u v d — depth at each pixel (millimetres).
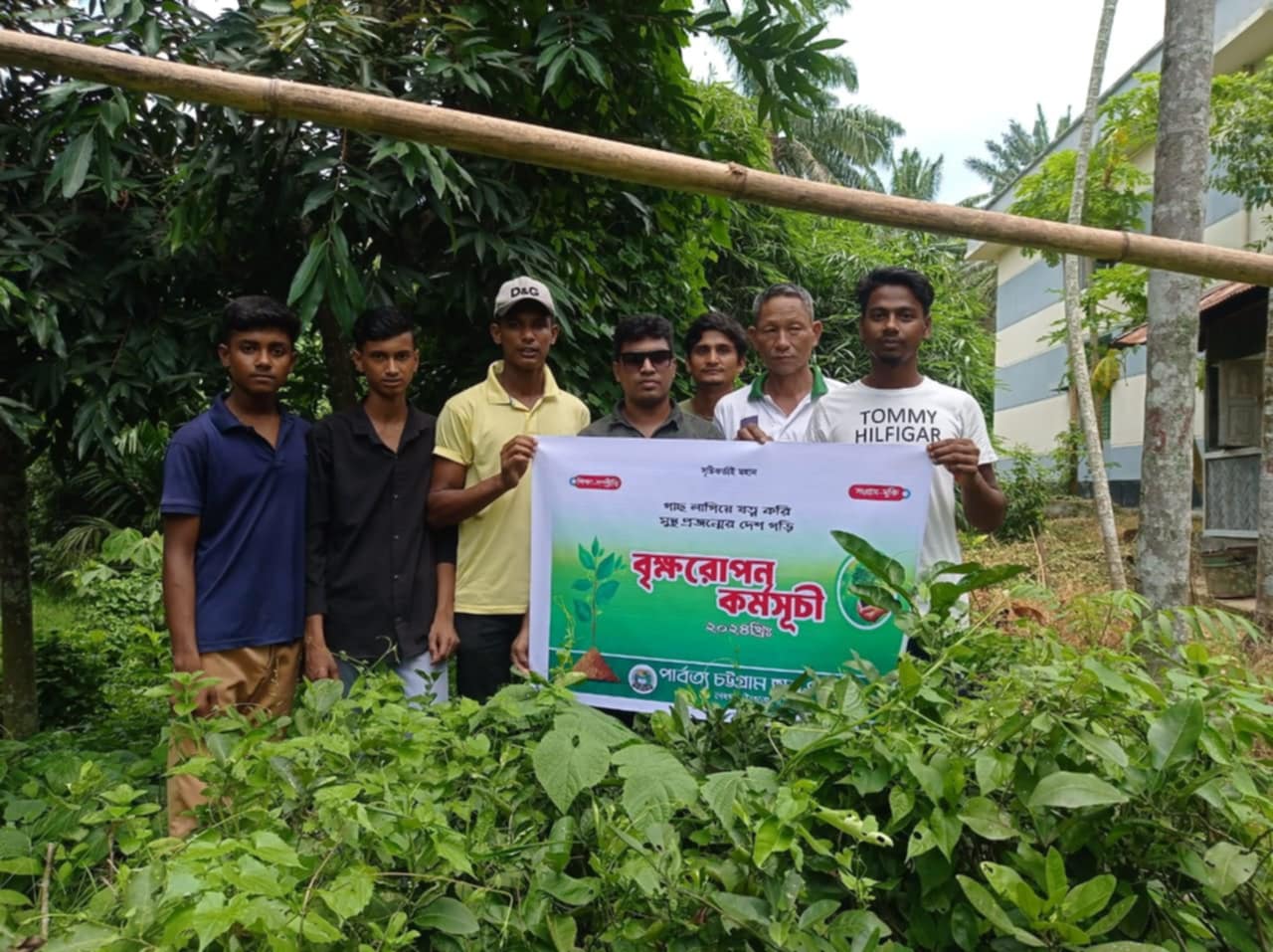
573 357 4340
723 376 3824
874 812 1718
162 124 3633
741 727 2031
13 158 3670
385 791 1609
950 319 12398
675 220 4742
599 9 3908
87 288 3525
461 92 3883
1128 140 10695
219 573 2795
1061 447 15438
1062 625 2369
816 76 4113
